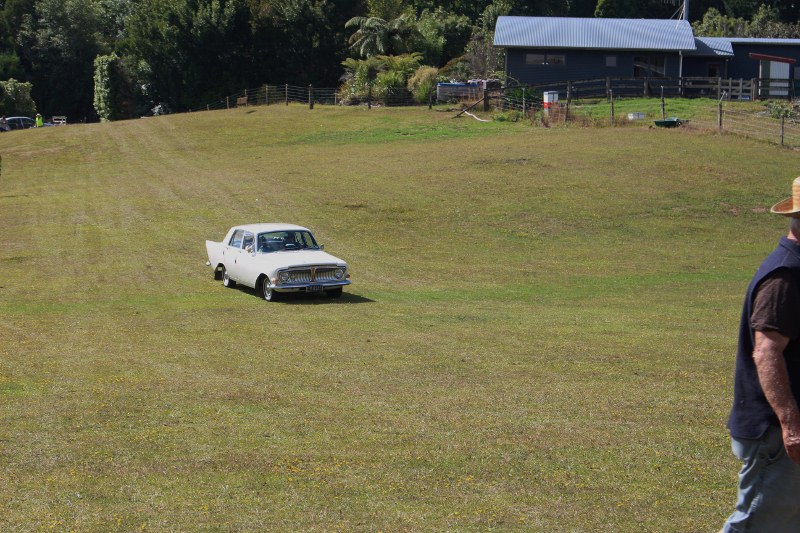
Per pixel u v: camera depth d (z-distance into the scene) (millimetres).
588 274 25734
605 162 41094
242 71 87438
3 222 33781
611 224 32344
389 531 6789
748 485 5273
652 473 8117
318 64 87562
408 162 43656
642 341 15367
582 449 8859
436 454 8727
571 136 48250
